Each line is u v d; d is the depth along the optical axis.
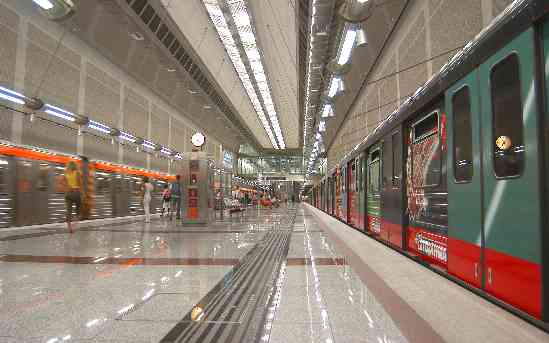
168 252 7.12
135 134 19.98
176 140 26.28
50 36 13.15
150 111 21.78
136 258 6.42
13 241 8.77
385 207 7.43
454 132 3.98
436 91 4.54
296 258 6.48
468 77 3.63
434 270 4.49
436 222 4.75
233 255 6.79
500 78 3.07
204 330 3.01
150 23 14.30
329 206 20.70
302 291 4.23
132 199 19.80
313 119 26.05
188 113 27.73
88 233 10.71
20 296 4.00
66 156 14.28
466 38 6.12
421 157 5.40
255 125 42.53
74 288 4.35
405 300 3.13
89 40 14.74
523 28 2.73
